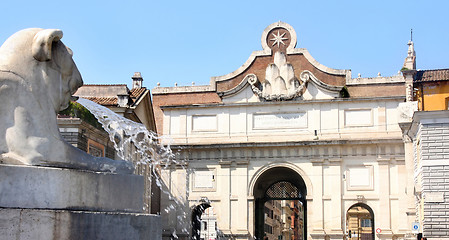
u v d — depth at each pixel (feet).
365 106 168.25
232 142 171.63
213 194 172.45
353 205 166.40
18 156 22.66
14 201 21.71
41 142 23.25
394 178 164.86
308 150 169.48
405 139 146.41
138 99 145.48
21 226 21.17
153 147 164.04
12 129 22.68
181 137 175.42
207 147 172.45
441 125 118.11
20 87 23.06
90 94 143.43
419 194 128.98
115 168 25.71
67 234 22.11
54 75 24.34
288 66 172.96
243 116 173.58
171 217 172.55
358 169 167.02
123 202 24.91
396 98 166.09
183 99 180.55
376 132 166.40
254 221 171.01
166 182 174.60
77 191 23.21
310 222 165.99
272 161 170.71
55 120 24.18
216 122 174.91
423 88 155.94
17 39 23.50
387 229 161.58
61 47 24.90
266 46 176.55
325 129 168.76
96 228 23.07
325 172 167.94
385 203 163.43
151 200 165.48
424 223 116.26
